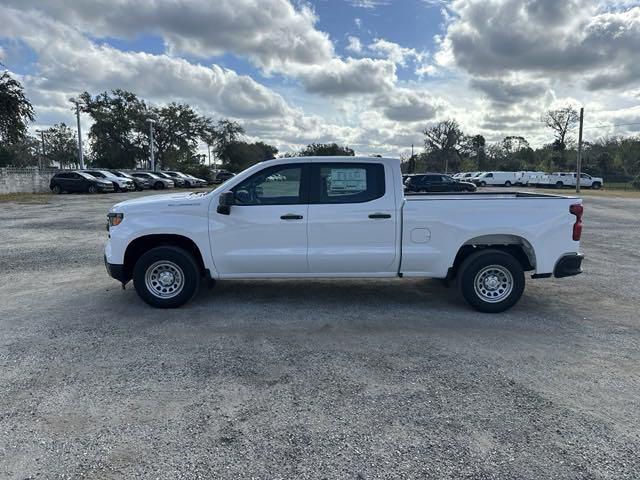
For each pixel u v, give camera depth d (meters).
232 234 5.50
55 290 6.59
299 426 3.14
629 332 5.00
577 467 2.72
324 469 2.69
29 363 4.12
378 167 5.50
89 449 2.87
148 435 3.03
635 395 3.60
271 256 5.50
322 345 4.57
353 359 4.24
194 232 5.50
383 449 2.88
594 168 66.06
